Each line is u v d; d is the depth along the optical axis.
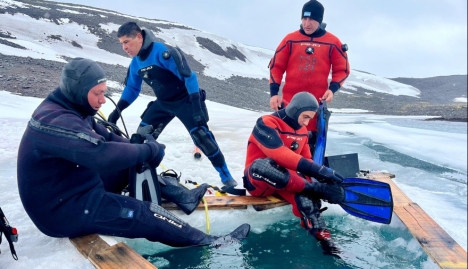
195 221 3.12
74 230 2.47
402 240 2.92
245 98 28.98
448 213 3.29
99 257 2.31
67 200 2.42
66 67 2.30
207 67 50.38
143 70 3.75
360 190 3.12
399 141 7.06
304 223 3.05
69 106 2.35
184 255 2.73
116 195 2.54
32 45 30.34
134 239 2.77
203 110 3.85
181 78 3.65
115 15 55.41
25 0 50.28
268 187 3.29
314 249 2.86
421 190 3.97
